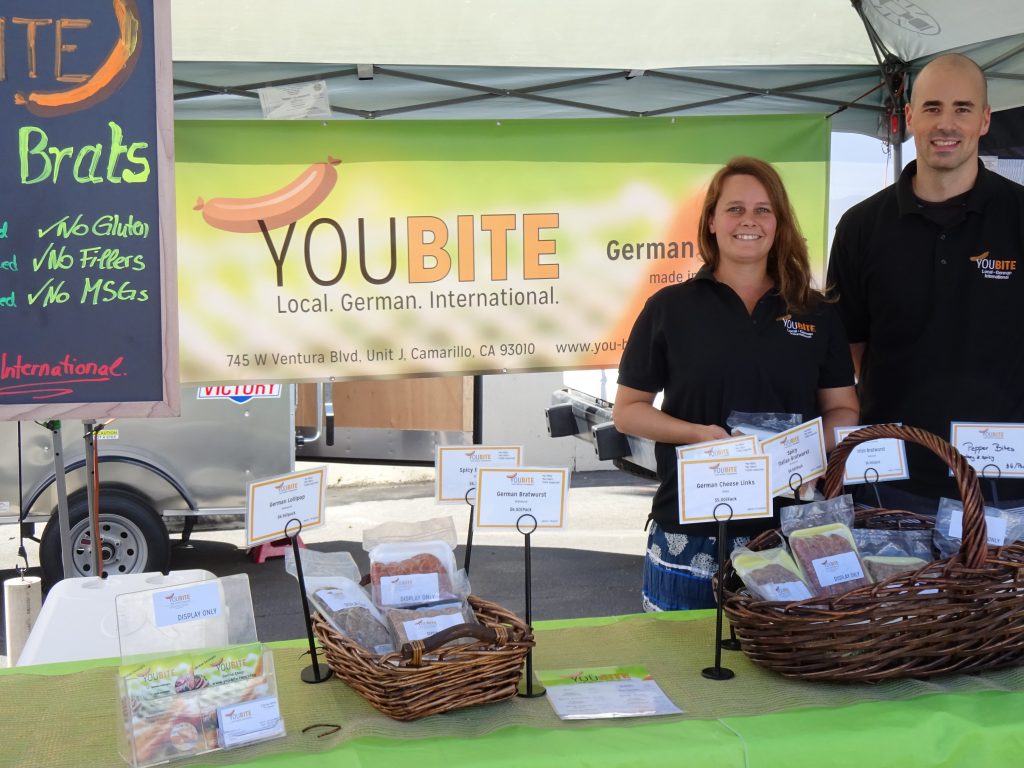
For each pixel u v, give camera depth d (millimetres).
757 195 2248
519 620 1573
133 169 1825
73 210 1809
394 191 3674
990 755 1420
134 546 5062
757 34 3336
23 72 1789
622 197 3787
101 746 1423
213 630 1479
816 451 1889
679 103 3750
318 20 3061
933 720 1438
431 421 6730
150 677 1384
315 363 3707
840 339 2367
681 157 3789
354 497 8102
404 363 3756
